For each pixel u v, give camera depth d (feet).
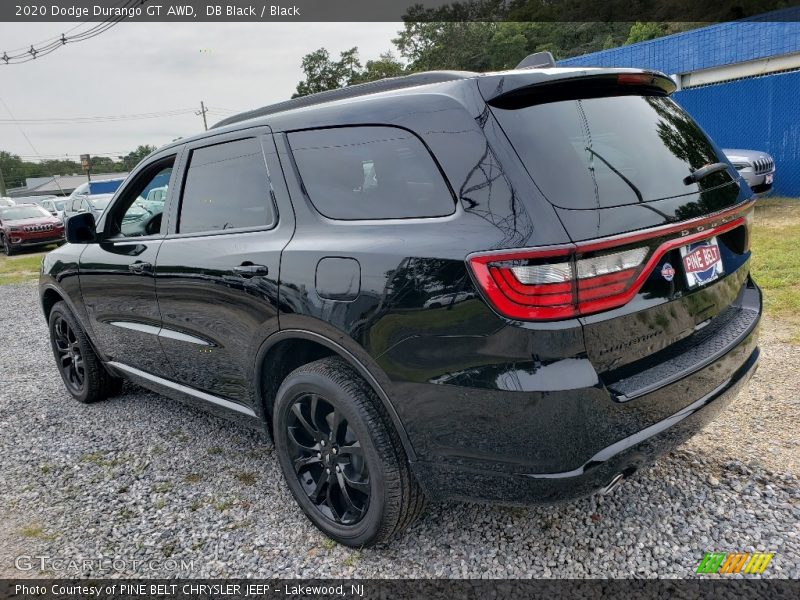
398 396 6.90
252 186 8.96
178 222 10.36
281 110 9.20
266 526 8.80
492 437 6.31
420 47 217.56
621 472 6.36
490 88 6.67
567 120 6.73
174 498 9.73
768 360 12.81
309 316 7.55
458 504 8.84
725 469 9.04
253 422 9.54
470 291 6.12
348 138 7.74
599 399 5.98
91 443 12.03
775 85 36.70
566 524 8.17
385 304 6.77
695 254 7.08
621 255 6.06
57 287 13.44
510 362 6.00
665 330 6.68
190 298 9.66
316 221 7.91
